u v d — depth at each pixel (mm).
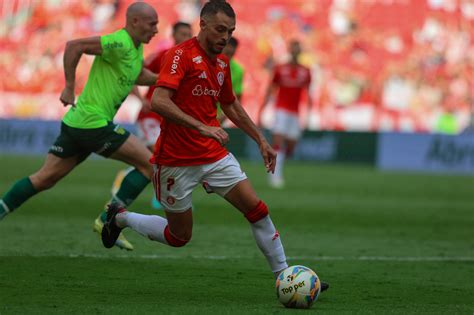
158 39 112562
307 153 94062
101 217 27484
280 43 112188
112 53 26812
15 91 111688
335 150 92875
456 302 20125
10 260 24953
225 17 18531
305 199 53031
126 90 27484
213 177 19484
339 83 109188
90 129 26594
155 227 21078
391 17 114625
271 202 50250
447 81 110250
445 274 25359
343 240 33938
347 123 107562
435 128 107438
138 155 27109
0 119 94688
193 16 114375
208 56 19078
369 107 108250
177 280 22359
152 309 17844
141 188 27375
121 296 19547
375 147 91688
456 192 62844
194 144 19266
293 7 115000
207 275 23438
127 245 26844
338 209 47281
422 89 109438
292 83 64625
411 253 30406
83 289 20344
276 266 20109
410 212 47031
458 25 114312
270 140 91500
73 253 27031
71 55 26328
